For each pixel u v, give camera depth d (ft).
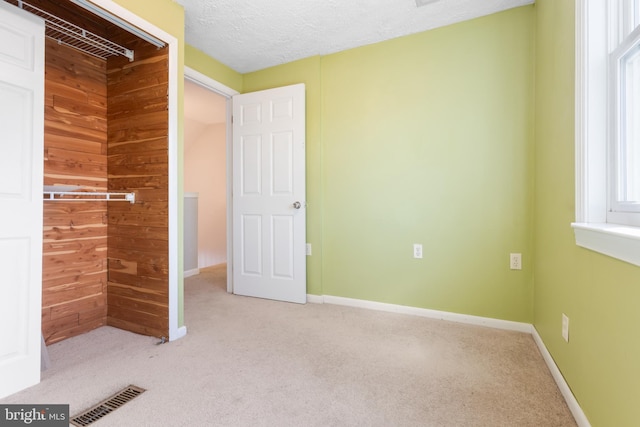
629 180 3.52
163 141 6.57
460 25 7.46
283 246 9.29
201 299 9.53
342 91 8.83
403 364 5.52
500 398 4.52
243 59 9.20
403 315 8.06
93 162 7.11
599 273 3.47
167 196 6.54
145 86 6.76
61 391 4.70
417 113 7.96
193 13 6.93
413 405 4.37
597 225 3.59
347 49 8.71
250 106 9.64
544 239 5.85
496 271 7.23
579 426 3.90
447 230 7.70
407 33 7.93
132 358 5.75
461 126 7.51
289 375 5.17
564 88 4.72
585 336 3.84
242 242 9.89
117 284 7.25
